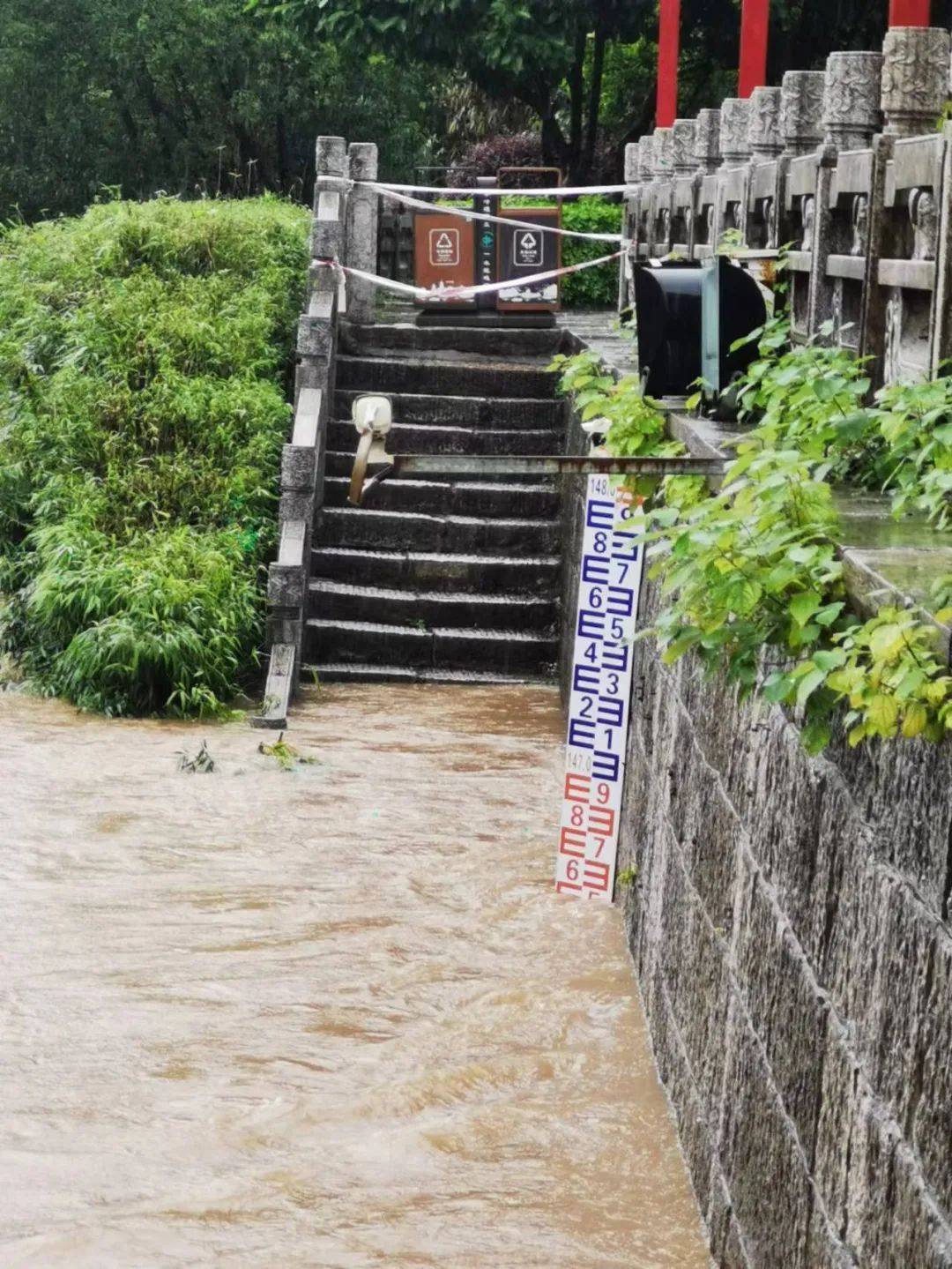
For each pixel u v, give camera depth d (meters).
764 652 4.87
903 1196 3.24
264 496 14.48
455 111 35.69
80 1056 6.57
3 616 13.91
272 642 13.14
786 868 4.43
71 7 36.81
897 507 4.23
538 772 11.03
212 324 16.02
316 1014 7.04
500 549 14.45
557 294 16.84
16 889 8.57
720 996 5.26
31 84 37.84
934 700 3.14
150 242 17.36
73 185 38.75
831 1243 3.72
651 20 24.47
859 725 3.61
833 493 5.20
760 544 4.16
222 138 37.75
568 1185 5.61
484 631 13.90
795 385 5.83
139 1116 6.07
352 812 10.02
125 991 7.25
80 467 14.64
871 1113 3.49
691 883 5.98
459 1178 5.64
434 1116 6.12
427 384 15.88
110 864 8.99
